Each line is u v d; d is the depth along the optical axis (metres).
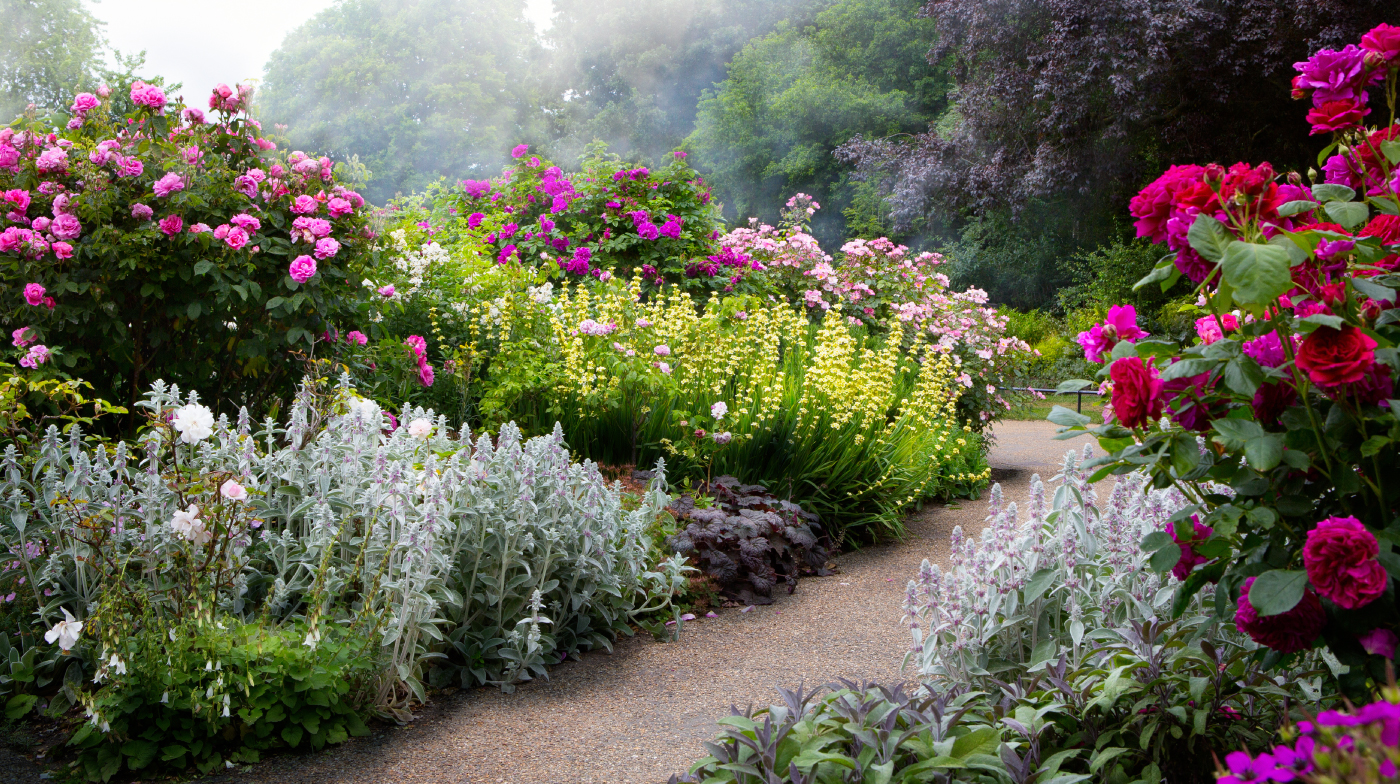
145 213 4.48
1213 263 1.94
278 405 5.16
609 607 4.07
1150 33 15.91
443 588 3.32
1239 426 1.79
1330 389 1.87
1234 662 2.20
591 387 5.94
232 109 5.16
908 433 6.78
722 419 5.87
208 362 5.00
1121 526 2.77
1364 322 1.83
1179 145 17.91
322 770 2.74
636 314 6.64
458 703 3.31
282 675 2.85
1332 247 1.90
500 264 8.52
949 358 8.42
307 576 3.42
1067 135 18.33
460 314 6.84
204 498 3.06
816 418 6.07
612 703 3.32
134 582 3.09
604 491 4.19
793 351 7.75
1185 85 17.22
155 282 4.56
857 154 23.89
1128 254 19.17
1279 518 1.89
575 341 6.11
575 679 3.57
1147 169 19.42
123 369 4.89
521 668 3.52
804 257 10.53
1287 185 2.13
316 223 4.80
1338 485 1.82
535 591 3.52
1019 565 2.79
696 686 3.49
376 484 3.27
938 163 21.08
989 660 2.75
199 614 2.78
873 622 4.28
